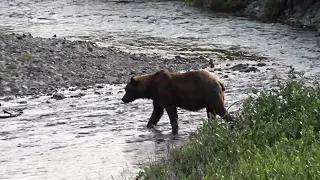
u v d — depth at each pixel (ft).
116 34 219.00
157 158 79.61
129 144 88.89
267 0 248.11
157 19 255.91
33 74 140.87
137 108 113.29
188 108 91.76
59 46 169.68
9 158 84.53
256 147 67.77
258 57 175.63
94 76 143.84
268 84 132.46
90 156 83.87
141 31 226.17
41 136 95.96
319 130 70.59
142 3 308.19
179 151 71.72
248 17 255.70
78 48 170.09
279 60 169.78
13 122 105.81
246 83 134.62
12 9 290.15
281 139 67.31
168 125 99.40
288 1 241.76
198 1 289.33
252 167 59.11
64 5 303.89
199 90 89.97
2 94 128.06
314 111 73.87
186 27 234.38
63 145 90.22
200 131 75.97
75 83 137.39
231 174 58.59
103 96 124.98
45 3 312.09
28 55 153.48
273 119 75.31
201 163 65.46
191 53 182.29
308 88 84.84
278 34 213.87
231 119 82.53
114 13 275.59
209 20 250.37
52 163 81.41
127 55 170.91
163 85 92.89
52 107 116.37
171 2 308.19
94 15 269.64
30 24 243.81
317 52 180.75
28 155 85.76
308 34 212.23
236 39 206.18
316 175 53.72
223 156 65.72
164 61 165.89
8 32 220.23
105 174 75.31
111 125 101.14
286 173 55.88
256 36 211.41
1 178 75.61
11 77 137.59
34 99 123.65
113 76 144.66
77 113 110.83
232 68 157.58
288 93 81.51
